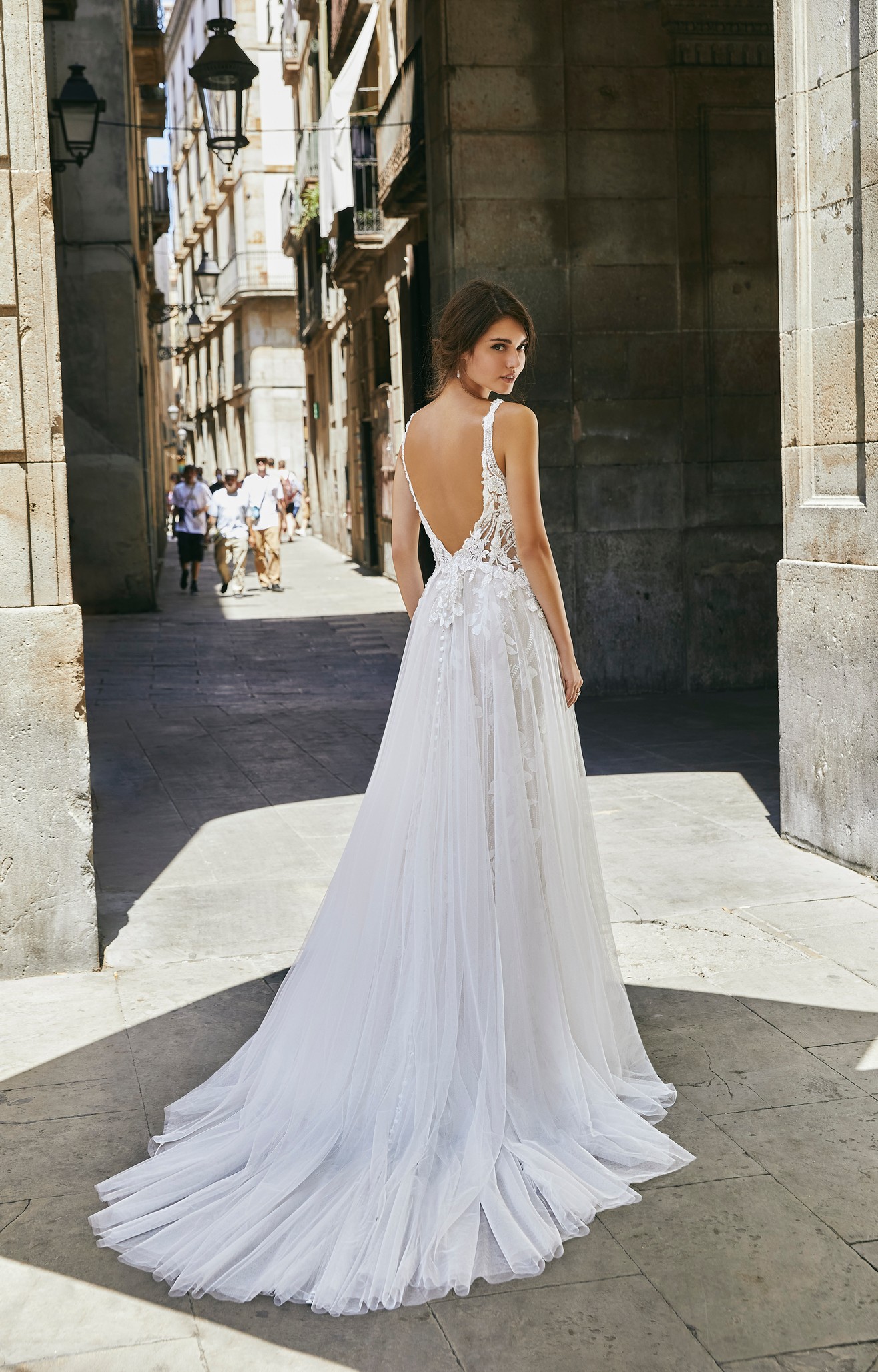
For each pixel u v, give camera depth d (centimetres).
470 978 281
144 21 1906
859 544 476
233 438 4262
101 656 1207
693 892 472
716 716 855
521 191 912
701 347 942
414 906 284
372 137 1756
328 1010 294
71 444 1578
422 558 1136
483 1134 271
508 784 285
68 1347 223
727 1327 225
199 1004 378
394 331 1755
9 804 397
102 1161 288
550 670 300
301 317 3047
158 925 448
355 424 2289
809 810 517
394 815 296
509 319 289
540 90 906
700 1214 260
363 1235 249
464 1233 249
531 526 291
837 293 481
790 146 499
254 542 1888
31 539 391
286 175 3694
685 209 932
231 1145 283
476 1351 220
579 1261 245
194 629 1430
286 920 452
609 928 319
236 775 690
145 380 1970
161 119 2223
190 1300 236
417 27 1202
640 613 955
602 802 615
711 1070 326
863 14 453
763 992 376
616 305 930
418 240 1495
